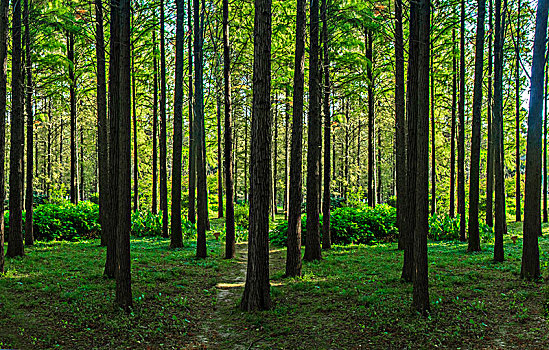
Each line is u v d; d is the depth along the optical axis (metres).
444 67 19.28
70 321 6.23
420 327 5.90
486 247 14.12
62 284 8.30
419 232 6.52
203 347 5.80
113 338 5.77
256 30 7.39
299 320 6.73
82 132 29.16
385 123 28.23
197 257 12.93
